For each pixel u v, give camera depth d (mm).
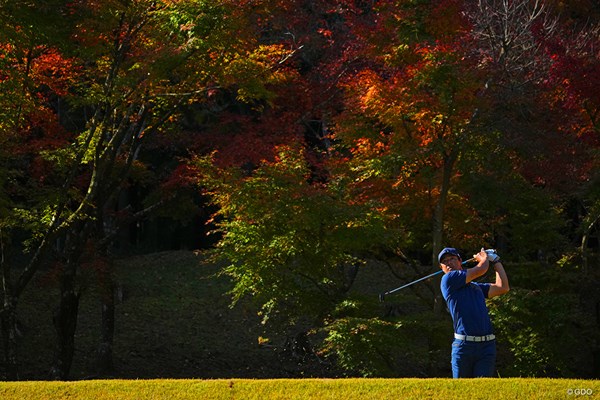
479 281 29500
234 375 34500
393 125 26734
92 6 23109
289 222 24875
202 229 59312
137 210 55906
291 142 28062
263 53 28547
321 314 26281
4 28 22453
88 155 27406
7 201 25797
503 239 33500
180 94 26188
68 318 29156
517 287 28484
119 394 12562
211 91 29312
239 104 42344
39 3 22281
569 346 28203
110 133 33781
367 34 27297
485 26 33094
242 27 25094
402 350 25547
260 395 12336
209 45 23391
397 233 26016
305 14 35562
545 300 27594
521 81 28703
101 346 33781
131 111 27266
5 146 26406
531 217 30062
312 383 12969
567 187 28703
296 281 25812
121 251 55812
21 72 24656
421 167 26828
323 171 32625
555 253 32031
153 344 38125
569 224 33688
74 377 33000
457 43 28172
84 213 26906
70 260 28922
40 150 28312
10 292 26281
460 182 27453
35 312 40125
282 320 26828
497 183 26719
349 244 25500
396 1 26656
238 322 41688
